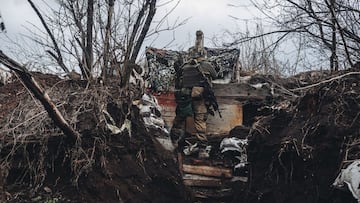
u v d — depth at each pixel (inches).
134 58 326.6
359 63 302.0
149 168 308.3
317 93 306.3
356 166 239.1
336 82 296.8
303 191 282.0
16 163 278.4
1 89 333.4
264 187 313.9
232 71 444.5
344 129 271.6
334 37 318.3
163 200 302.4
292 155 294.2
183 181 332.8
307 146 285.7
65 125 274.1
